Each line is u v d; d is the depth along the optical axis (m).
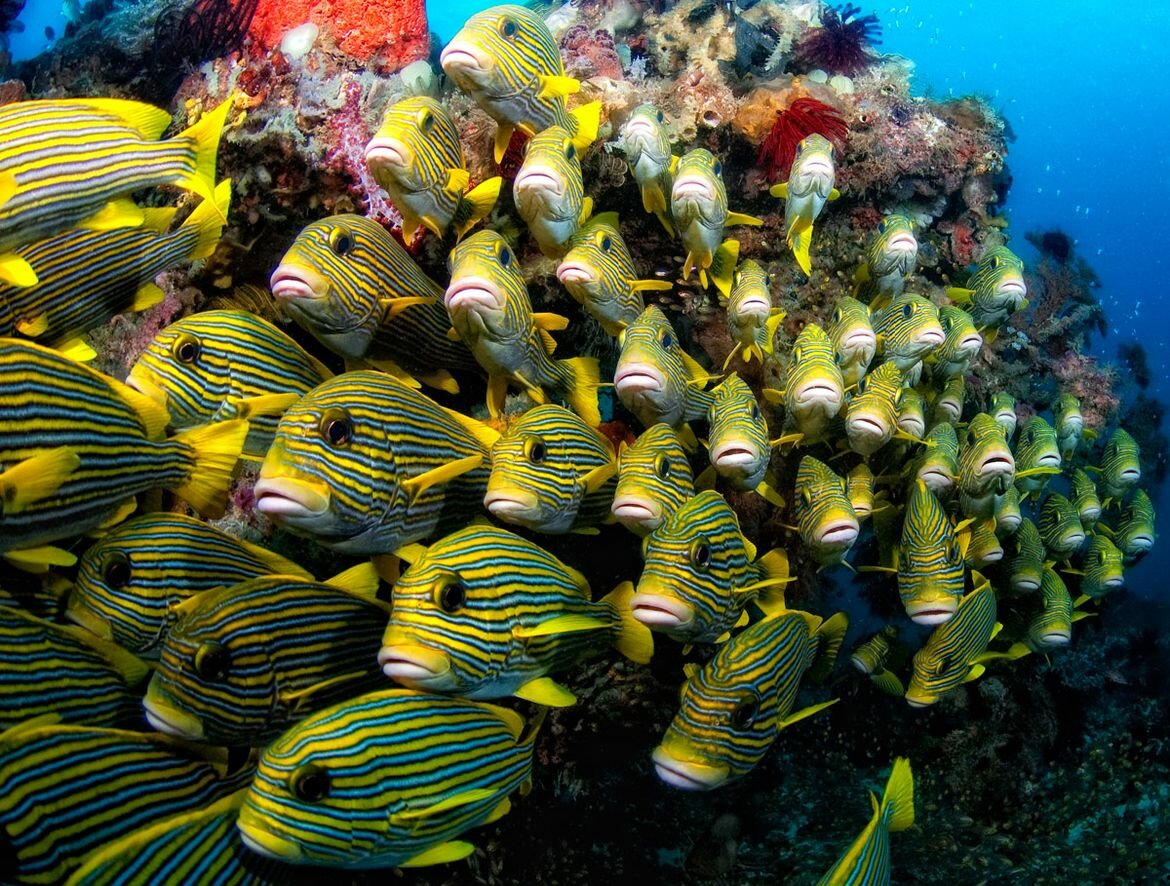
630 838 1.00
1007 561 1.14
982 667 0.98
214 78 0.99
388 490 0.62
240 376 0.72
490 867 0.90
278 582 0.62
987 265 1.12
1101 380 1.66
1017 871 1.12
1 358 0.58
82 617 0.65
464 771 0.59
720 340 1.00
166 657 0.58
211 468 0.70
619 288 0.80
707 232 0.82
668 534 0.66
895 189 1.17
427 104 0.74
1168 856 1.19
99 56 1.31
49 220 0.64
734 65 1.19
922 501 0.88
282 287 0.68
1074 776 1.39
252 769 0.61
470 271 0.69
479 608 0.59
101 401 0.63
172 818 0.53
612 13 1.38
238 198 0.89
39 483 0.58
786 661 0.67
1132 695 1.63
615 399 0.98
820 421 0.84
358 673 0.65
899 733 1.28
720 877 0.99
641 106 0.83
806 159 0.82
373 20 1.03
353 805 0.54
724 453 0.75
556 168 0.73
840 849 1.06
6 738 0.51
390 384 0.64
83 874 0.50
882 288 1.00
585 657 0.69
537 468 0.66
